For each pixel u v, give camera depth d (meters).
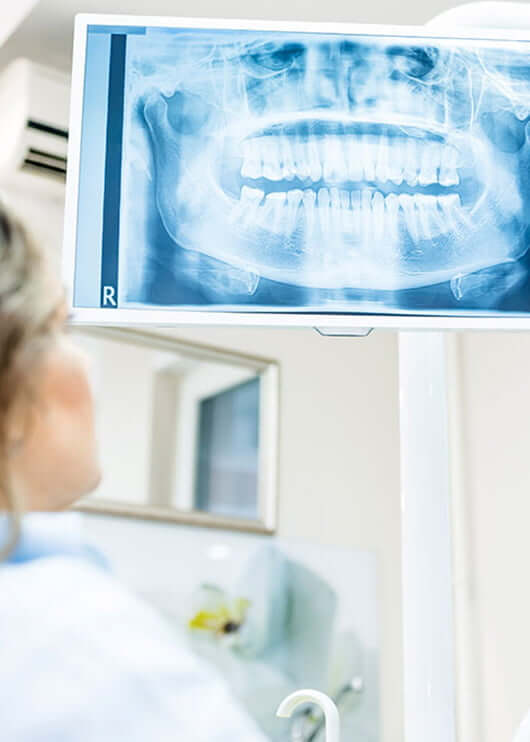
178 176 1.48
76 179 1.46
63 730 0.48
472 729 2.70
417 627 1.46
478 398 2.84
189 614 2.60
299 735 2.67
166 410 2.70
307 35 1.54
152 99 1.50
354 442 3.05
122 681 0.49
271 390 2.90
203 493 2.71
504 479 2.74
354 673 2.80
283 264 1.45
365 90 1.53
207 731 0.49
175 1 2.43
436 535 1.48
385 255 1.47
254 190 1.48
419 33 1.56
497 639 2.68
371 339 3.20
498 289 1.47
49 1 2.41
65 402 0.62
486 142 1.53
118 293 1.43
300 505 2.88
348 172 1.49
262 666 2.67
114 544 2.54
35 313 0.58
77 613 0.52
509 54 1.57
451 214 1.49
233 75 1.52
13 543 0.54
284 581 2.78
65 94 2.65
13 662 0.50
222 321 1.43
